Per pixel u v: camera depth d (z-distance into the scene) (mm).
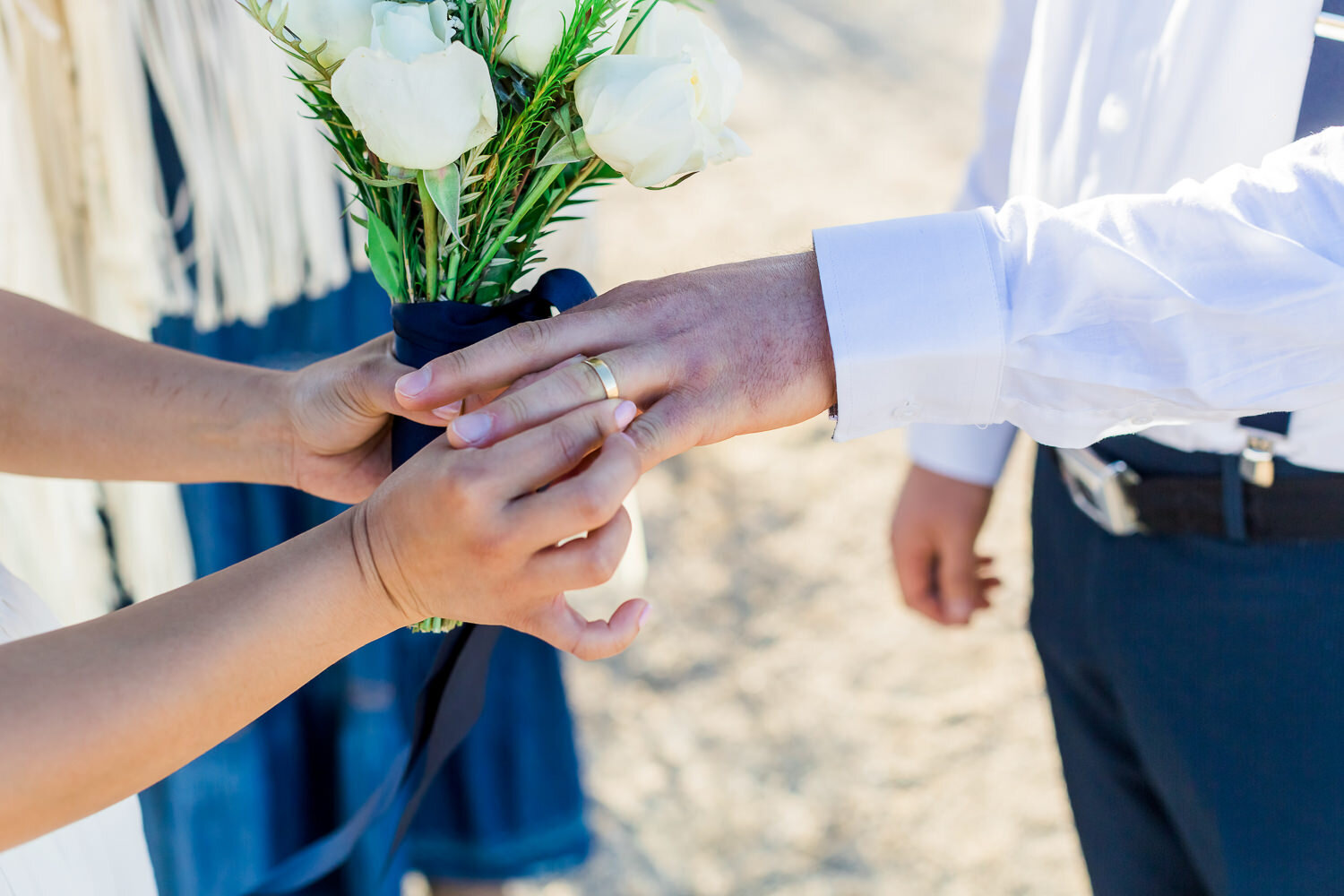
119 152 1144
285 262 1224
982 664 1951
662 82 795
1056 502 1132
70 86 1121
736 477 2375
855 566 2152
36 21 1092
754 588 2104
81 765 733
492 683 1347
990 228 854
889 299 844
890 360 844
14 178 1123
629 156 815
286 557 783
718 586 2105
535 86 836
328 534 789
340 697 1304
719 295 850
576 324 833
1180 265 832
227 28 1155
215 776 1252
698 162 829
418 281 883
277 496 1270
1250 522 979
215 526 1242
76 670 741
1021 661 1955
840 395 853
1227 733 1008
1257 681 994
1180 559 1014
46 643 749
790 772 1771
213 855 1265
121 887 904
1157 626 1034
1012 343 845
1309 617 972
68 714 732
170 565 1225
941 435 1229
